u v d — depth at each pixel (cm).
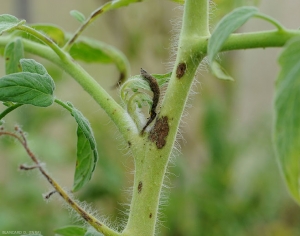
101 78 109
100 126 96
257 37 31
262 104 146
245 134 117
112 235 34
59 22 127
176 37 38
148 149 34
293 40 27
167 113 34
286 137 27
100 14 41
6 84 33
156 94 34
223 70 32
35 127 96
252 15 29
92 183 90
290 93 27
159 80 36
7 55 41
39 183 94
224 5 51
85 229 38
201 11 34
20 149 88
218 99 111
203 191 99
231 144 109
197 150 117
